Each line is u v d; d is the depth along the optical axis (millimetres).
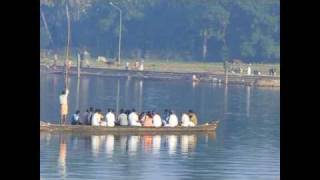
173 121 102125
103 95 157500
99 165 78250
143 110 131625
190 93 173625
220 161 82438
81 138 96312
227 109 140875
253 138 101812
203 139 99375
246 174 75125
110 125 99688
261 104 153250
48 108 129625
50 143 91438
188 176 73688
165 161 81750
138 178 72062
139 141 95562
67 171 74375
